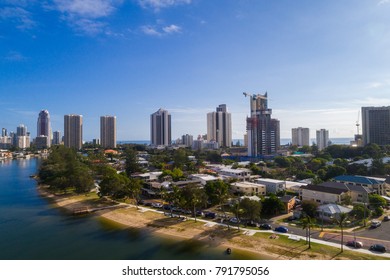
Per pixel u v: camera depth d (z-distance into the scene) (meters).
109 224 83.69
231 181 127.06
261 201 87.81
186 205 82.31
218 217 84.69
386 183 118.31
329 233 67.94
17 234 76.25
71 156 181.88
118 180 112.56
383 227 71.75
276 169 185.25
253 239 65.81
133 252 62.47
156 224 80.62
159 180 140.62
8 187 151.75
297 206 95.31
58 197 123.75
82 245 67.56
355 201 95.12
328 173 145.38
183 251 61.72
